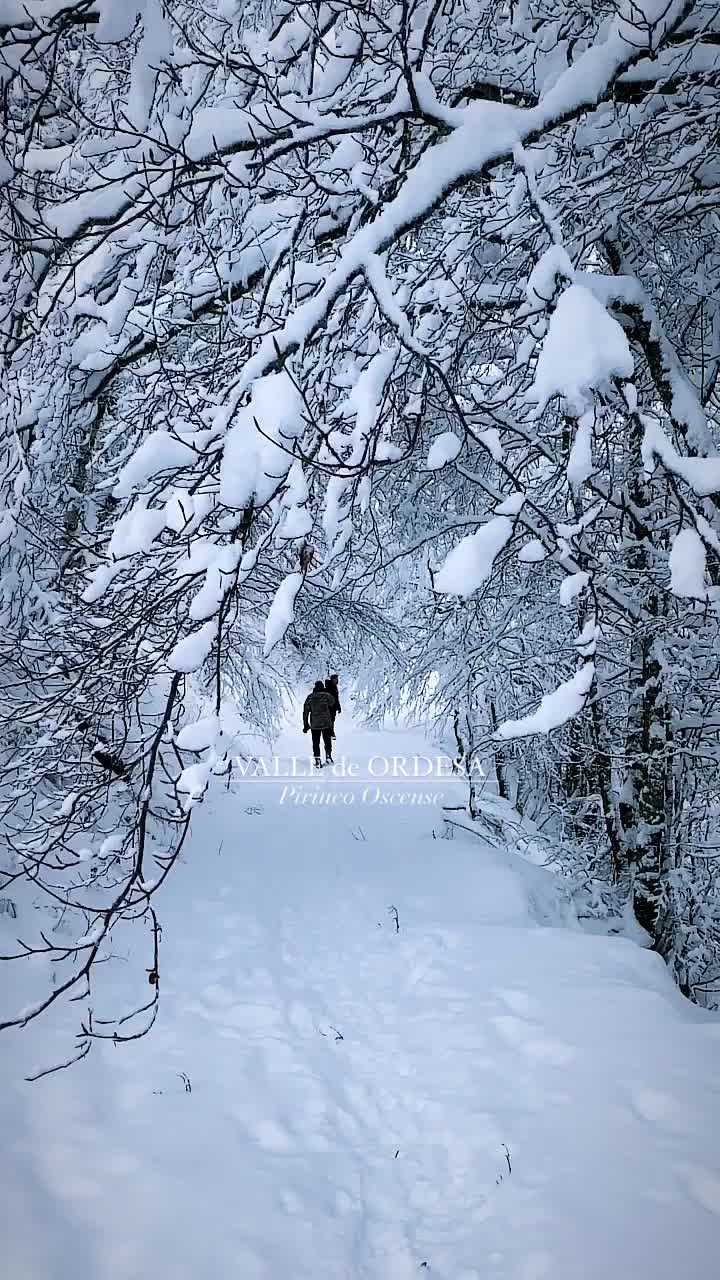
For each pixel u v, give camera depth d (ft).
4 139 10.78
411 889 24.97
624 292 13.34
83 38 11.97
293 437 8.71
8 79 10.64
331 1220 10.23
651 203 13.75
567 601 9.35
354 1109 13.17
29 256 12.46
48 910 18.30
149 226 12.64
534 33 13.69
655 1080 12.55
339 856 29.27
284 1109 12.62
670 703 23.63
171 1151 10.85
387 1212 10.76
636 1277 8.79
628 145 12.45
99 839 22.43
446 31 12.57
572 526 9.49
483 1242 9.82
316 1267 9.29
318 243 13.05
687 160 12.94
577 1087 12.69
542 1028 14.65
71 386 14.30
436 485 20.95
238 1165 10.87
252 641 29.37
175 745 8.73
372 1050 14.99
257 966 18.26
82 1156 10.43
